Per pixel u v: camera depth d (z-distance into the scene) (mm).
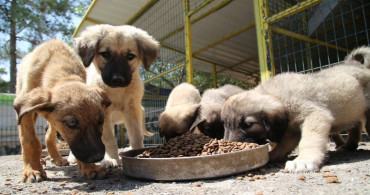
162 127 1119
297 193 448
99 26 964
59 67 763
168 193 502
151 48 987
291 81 773
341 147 923
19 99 622
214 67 2791
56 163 989
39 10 3717
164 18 1955
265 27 1188
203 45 2414
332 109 746
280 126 716
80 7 4023
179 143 754
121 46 919
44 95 627
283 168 671
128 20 2043
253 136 735
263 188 492
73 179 700
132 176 643
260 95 767
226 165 595
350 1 1382
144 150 812
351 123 812
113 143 866
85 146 596
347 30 1674
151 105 2043
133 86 969
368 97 822
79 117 604
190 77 1601
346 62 923
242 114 745
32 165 710
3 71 4156
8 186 638
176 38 2174
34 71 771
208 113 1042
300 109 718
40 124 2180
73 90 638
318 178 536
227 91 1237
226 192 485
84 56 922
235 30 2148
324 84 747
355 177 524
